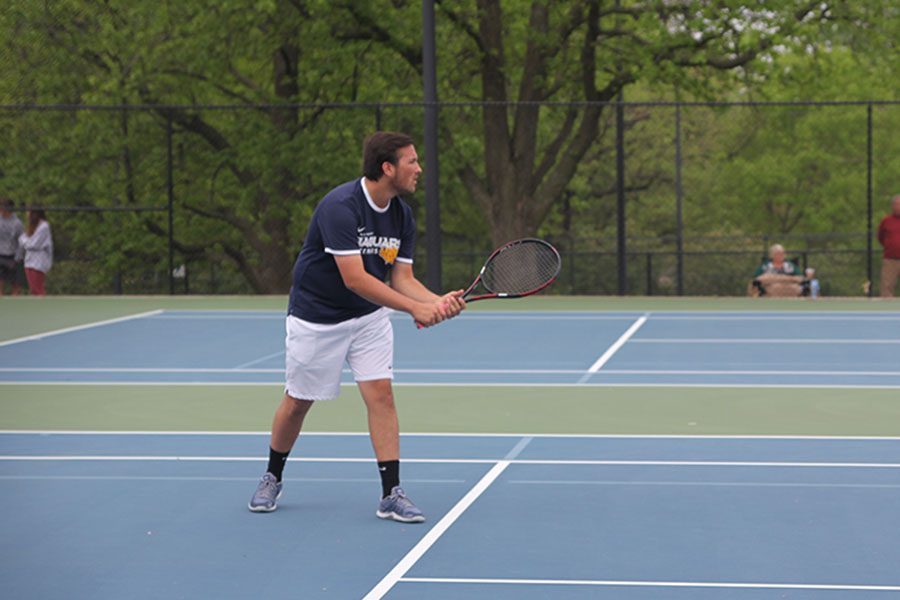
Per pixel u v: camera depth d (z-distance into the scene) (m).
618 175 35.09
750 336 25.98
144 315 31.05
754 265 55.94
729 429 15.41
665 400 17.81
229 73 49.53
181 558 9.62
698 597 8.50
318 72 43.69
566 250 58.69
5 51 47.28
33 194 45.47
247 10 43.16
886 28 42.59
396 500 10.71
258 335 26.48
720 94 46.75
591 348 24.09
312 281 10.69
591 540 10.05
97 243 45.78
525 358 22.67
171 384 19.58
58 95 47.09
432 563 9.40
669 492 11.81
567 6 43.78
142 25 46.31
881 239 33.69
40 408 17.33
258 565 9.40
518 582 8.88
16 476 12.74
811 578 8.95
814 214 78.25
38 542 10.13
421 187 44.56
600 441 14.59
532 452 13.91
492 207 43.78
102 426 15.84
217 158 45.03
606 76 51.50
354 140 43.12
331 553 9.72
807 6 42.81
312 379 10.84
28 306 33.59
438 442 14.59
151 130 45.94
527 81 44.50
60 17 47.22
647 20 41.97
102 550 9.88
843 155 78.50
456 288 52.41
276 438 11.10
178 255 46.28
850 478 12.40
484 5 43.69
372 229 10.55
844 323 28.38
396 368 21.42
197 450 14.16
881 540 10.02
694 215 72.44
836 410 16.86
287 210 43.31
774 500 11.45
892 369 21.02
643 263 55.69
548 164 44.69
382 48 45.25
